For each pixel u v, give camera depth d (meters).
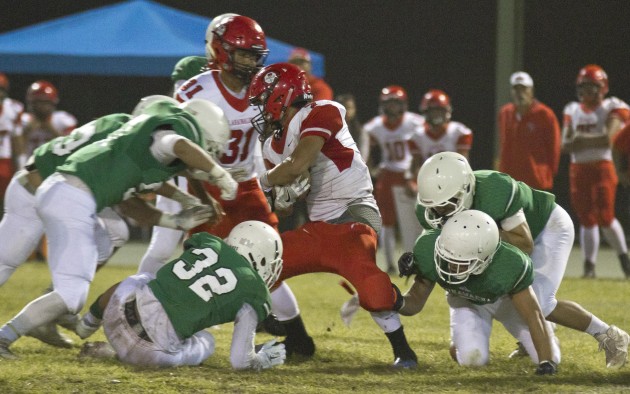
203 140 12.28
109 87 42.12
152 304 11.59
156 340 11.58
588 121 24.94
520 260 11.82
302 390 10.88
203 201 13.01
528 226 12.71
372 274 12.43
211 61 14.73
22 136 27.73
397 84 42.12
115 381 10.95
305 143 12.49
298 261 12.84
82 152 12.08
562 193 39.66
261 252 11.95
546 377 11.78
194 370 11.81
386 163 26.38
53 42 29.73
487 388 11.18
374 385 11.30
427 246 12.23
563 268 13.05
